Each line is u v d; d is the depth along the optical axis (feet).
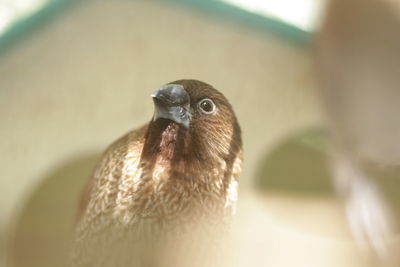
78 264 0.56
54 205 1.06
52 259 1.02
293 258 0.73
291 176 1.00
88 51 1.10
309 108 1.07
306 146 1.01
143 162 0.55
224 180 0.58
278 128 1.09
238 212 0.94
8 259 1.02
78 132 1.09
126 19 1.10
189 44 1.11
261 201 0.95
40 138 1.09
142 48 1.10
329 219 0.77
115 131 1.09
